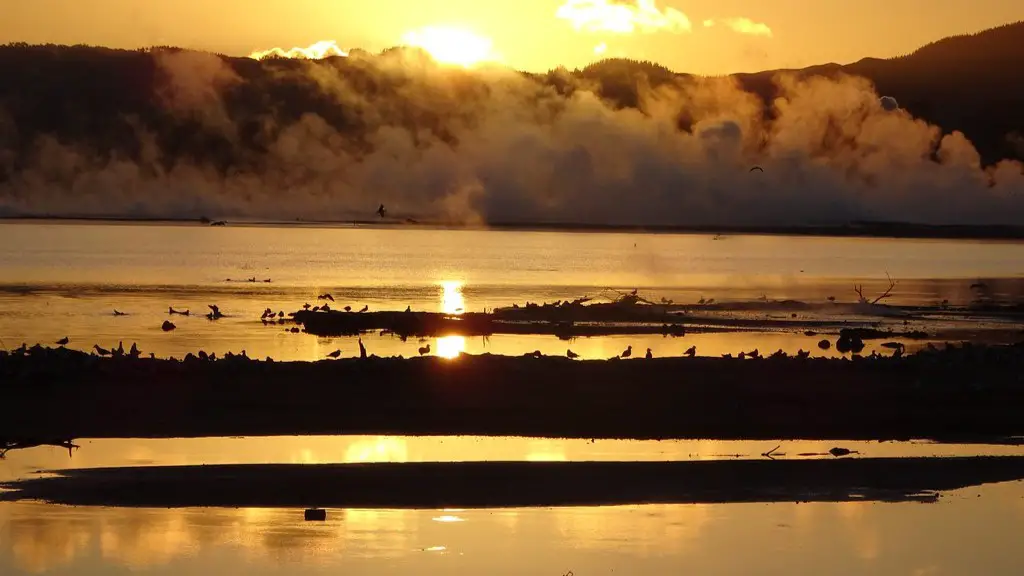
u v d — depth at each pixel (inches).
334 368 3097.9
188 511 2081.7
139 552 1875.0
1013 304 6811.0
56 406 2733.8
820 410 2896.2
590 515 2105.1
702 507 2160.4
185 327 5019.7
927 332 5123.0
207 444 2516.0
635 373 3184.1
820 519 2105.1
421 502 2153.1
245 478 2256.4
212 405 2787.9
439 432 2659.9
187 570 1796.3
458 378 3058.6
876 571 1815.9
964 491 2299.5
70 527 1987.0
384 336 4694.9
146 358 3161.9
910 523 2087.8
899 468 2442.2
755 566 1847.9
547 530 2017.7
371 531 1993.1
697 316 5556.1
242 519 2043.6
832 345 4589.1
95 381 2918.3
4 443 2486.5
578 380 3083.2
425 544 1934.1
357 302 6860.2
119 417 2687.0
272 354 3986.2
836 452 2573.8
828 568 1841.8
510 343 4451.3
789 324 5369.1
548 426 2726.4
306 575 1777.8
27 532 1959.9
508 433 2667.3
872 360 3412.9
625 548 1927.9
